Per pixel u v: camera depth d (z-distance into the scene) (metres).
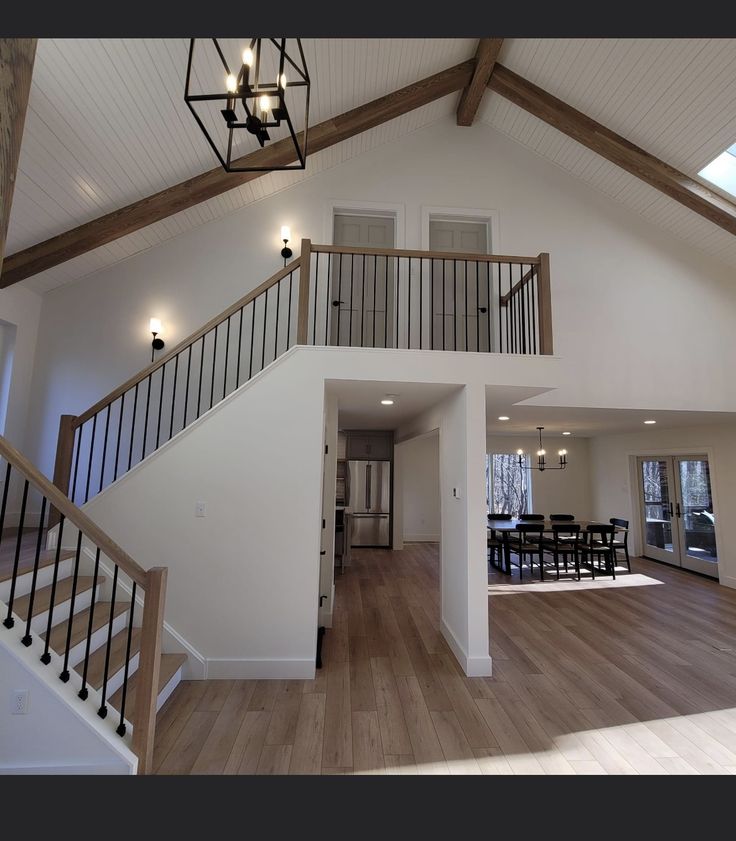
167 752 2.34
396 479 8.48
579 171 5.41
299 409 3.38
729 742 2.51
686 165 4.55
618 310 5.16
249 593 3.24
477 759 2.33
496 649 3.83
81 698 2.15
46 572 2.88
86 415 3.34
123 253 4.86
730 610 5.02
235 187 4.73
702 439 6.68
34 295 4.74
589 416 5.73
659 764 2.32
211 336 5.01
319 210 5.30
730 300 5.25
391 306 5.36
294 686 3.09
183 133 3.83
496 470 9.62
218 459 3.32
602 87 4.41
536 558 8.53
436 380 3.47
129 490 3.26
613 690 3.09
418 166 5.49
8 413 4.45
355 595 5.40
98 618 2.80
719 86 3.84
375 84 4.53
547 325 3.58
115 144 3.60
